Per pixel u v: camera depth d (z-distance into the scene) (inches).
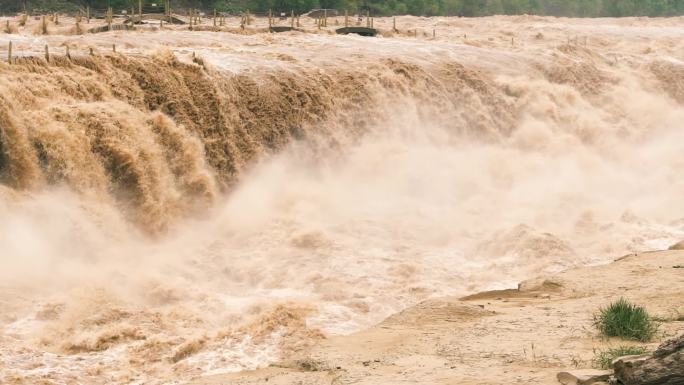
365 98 1662.2
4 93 1127.0
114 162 1203.2
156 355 812.6
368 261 1155.9
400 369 681.0
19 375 733.9
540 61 2107.5
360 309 992.9
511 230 1243.8
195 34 2012.8
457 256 1216.8
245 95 1505.9
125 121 1230.3
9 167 1112.8
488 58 2066.9
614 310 754.8
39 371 751.1
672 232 1357.0
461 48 2130.9
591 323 792.9
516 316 846.5
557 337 749.3
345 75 1672.0
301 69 1624.0
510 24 3427.7
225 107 1454.2
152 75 1371.8
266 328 885.2
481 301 967.6
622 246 1272.1
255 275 1103.0
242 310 971.3
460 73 1877.5
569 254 1195.9
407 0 4591.5
